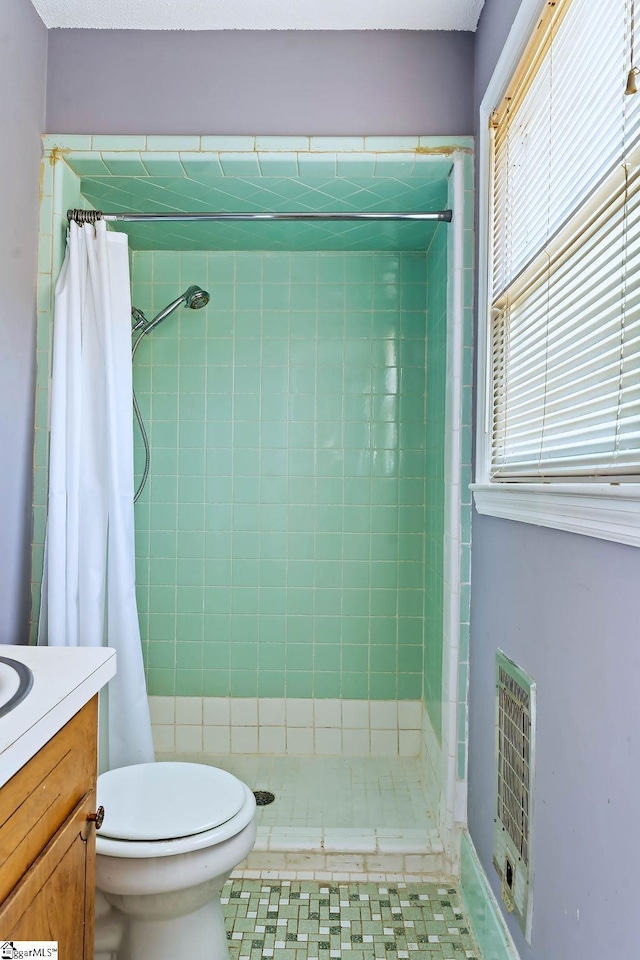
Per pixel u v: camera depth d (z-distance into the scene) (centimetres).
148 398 257
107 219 187
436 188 202
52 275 185
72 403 181
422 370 256
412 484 256
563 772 106
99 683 104
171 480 258
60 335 180
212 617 258
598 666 93
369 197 210
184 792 143
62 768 93
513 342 152
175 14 180
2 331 165
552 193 124
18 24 170
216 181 198
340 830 194
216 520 258
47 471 185
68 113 187
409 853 186
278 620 257
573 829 101
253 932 162
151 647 257
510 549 141
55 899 89
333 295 257
